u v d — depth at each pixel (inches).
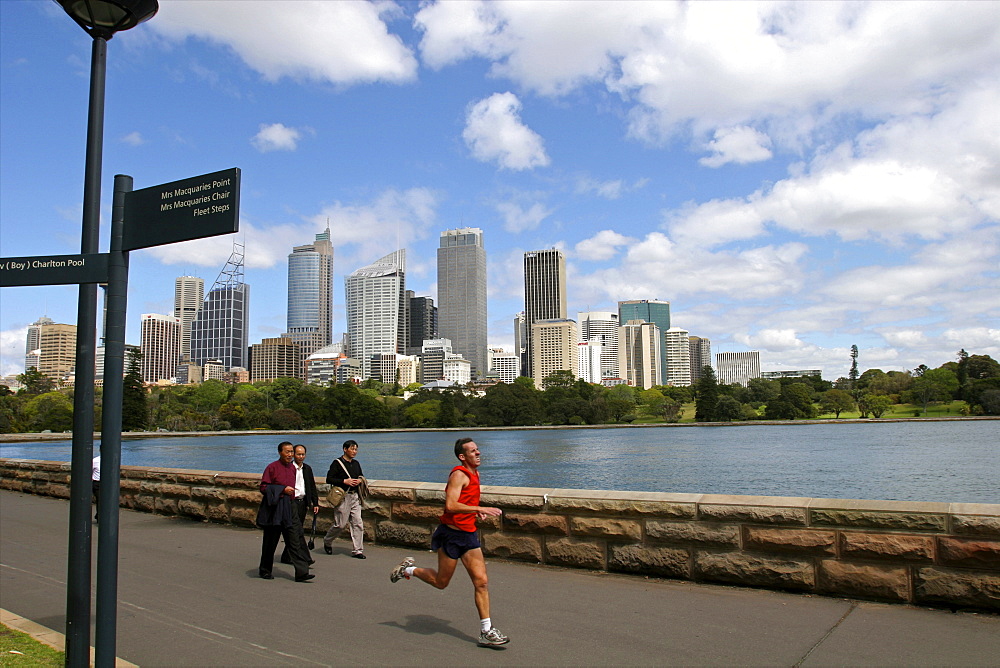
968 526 265.4
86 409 194.5
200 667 231.8
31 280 198.4
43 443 4916.3
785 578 299.1
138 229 195.5
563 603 294.8
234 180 181.5
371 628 269.9
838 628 253.0
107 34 205.2
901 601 275.7
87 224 197.2
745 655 230.1
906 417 7824.8
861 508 285.4
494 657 235.1
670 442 5305.1
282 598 318.3
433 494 418.0
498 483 2706.7
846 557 287.9
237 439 6584.6
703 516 320.5
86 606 195.5
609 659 230.4
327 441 6166.3
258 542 470.6
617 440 5718.5
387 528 438.3
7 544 480.4
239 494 539.2
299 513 365.1
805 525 296.7
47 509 664.4
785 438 5442.9
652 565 331.6
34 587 354.0
